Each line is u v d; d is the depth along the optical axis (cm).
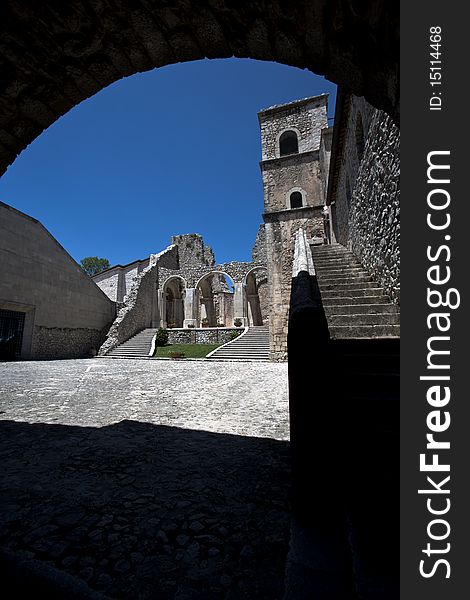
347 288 556
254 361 1383
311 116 1677
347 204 911
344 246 1009
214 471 304
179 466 316
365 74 214
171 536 206
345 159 905
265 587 162
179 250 3020
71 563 181
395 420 249
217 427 447
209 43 252
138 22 234
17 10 216
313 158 1616
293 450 216
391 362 334
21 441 390
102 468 312
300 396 217
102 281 2764
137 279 2242
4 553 188
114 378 905
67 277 1684
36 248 1488
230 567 177
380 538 170
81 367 1168
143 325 2239
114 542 200
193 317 2380
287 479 286
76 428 444
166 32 243
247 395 664
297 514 208
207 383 816
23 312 1429
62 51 245
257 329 1883
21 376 898
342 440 225
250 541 200
